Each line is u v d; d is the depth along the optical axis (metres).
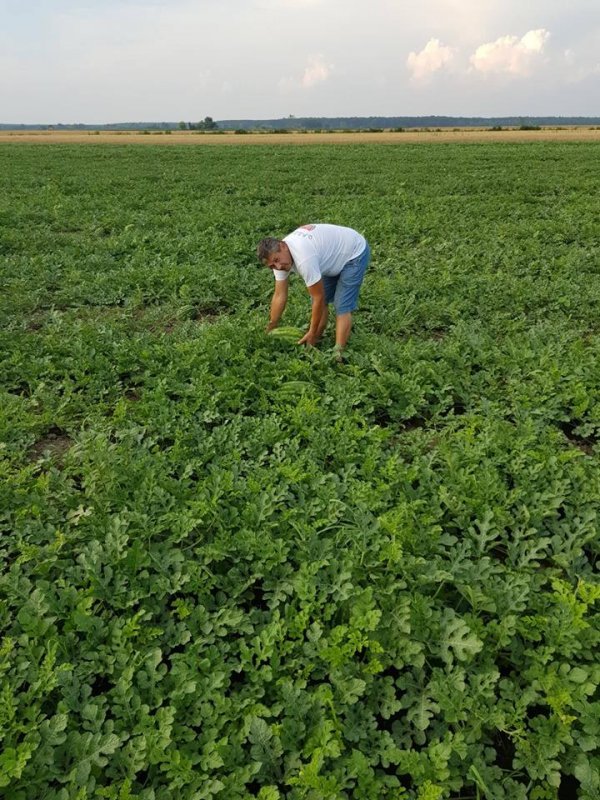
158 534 3.96
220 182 22.59
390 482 4.41
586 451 5.30
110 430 5.21
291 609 3.34
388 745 2.79
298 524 3.84
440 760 2.64
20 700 2.87
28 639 3.16
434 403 6.10
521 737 2.83
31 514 4.12
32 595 3.33
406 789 2.74
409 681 3.05
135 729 2.78
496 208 16.38
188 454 4.85
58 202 17.22
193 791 2.57
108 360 6.58
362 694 3.00
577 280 9.72
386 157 32.75
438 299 8.88
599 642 3.19
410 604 3.34
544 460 4.61
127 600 3.40
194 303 8.98
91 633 3.21
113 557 3.58
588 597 3.25
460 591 3.45
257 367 6.36
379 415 5.84
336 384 5.84
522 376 6.31
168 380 5.97
